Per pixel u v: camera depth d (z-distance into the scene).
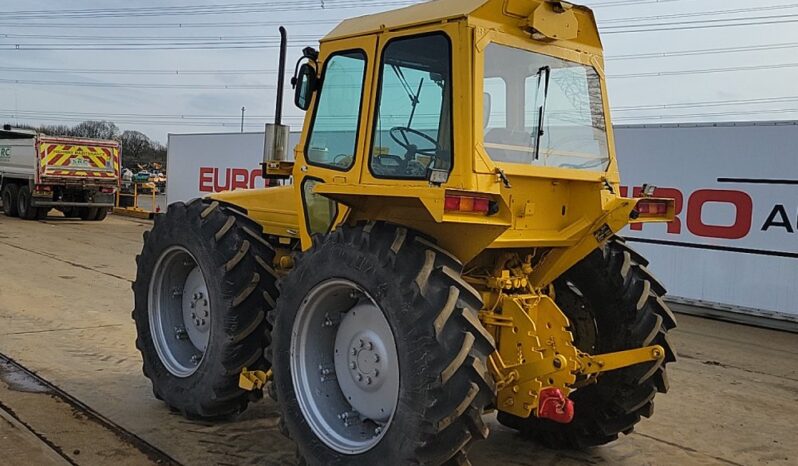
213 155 17.55
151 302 5.09
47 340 6.61
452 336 3.14
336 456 3.57
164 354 4.99
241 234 4.64
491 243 3.45
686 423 5.12
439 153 3.38
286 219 4.89
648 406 4.23
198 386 4.59
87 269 11.11
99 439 4.30
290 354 3.84
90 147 20.36
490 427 4.91
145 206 26.56
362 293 3.59
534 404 3.53
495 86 3.45
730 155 9.24
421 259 3.31
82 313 7.85
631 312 4.18
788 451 4.64
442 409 3.10
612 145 4.09
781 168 8.84
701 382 6.23
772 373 6.62
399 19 3.65
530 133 3.63
